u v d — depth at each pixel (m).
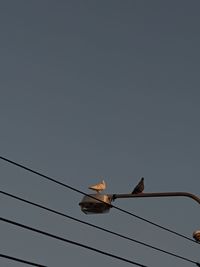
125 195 21.97
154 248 21.44
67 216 19.50
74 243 19.77
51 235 19.22
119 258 20.78
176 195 22.16
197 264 22.45
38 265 18.62
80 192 20.12
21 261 18.39
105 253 20.39
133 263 20.97
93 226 20.09
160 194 22.09
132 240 20.95
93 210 21.80
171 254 21.86
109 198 21.94
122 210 21.12
